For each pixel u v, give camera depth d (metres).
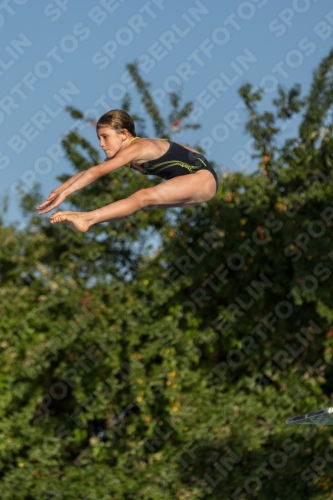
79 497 11.14
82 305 11.61
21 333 11.81
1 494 11.17
